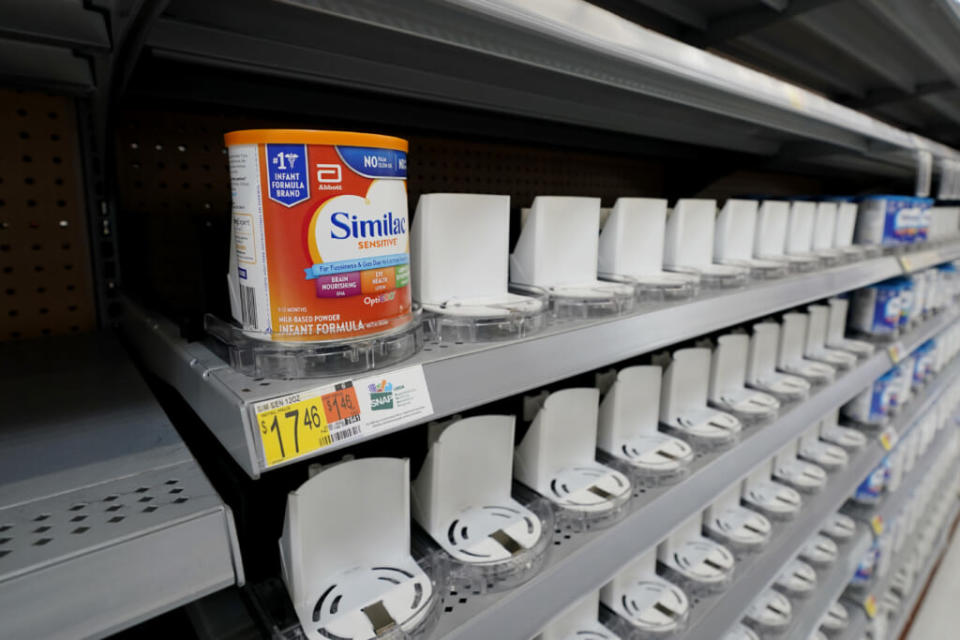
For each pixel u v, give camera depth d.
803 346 1.60
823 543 1.76
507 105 0.93
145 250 0.77
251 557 0.63
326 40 0.63
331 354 0.46
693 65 0.70
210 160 0.86
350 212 0.44
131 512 0.38
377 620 0.56
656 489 0.90
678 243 1.07
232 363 0.47
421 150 1.09
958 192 1.92
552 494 0.83
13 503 0.38
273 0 0.43
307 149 0.41
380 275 0.47
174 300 0.75
